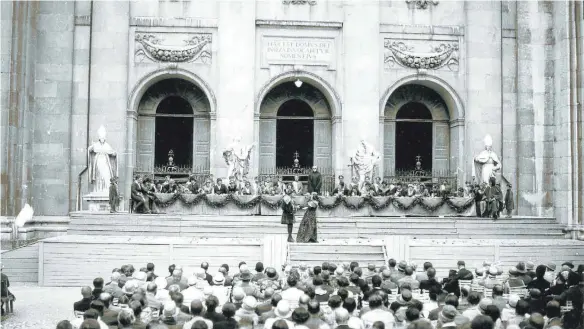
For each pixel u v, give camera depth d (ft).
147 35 104.47
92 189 96.37
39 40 100.22
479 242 75.56
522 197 106.01
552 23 107.14
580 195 97.19
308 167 111.24
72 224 81.41
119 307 36.60
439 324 30.76
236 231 81.66
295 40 106.42
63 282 71.26
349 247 73.00
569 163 98.68
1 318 51.21
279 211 88.38
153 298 36.24
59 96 100.12
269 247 72.02
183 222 82.33
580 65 98.58
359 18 105.81
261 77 105.81
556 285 44.60
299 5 106.32
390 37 107.76
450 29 108.37
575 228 95.76
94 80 101.40
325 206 88.79
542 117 106.83
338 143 106.32
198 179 107.04
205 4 105.40
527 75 107.24
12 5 90.07
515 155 106.42
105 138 100.12
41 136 99.55
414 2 108.37
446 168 110.93
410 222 85.20
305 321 28.50
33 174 98.89
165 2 104.88
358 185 94.84
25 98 94.02
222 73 103.91
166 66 104.32
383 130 107.76
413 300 34.04
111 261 71.87
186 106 109.29
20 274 73.77
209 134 108.17
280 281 44.29
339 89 106.52
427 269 45.91
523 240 78.59
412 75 107.55
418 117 112.27
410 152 112.27
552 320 32.17
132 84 103.71
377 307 32.14
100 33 101.86
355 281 40.91
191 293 37.83
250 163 101.86
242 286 41.34
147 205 86.99
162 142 108.88
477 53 107.14
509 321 31.60
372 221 85.05
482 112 106.63
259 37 106.01
